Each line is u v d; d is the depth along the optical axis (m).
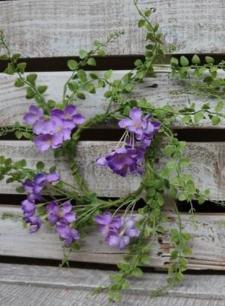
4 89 1.04
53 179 0.99
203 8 0.95
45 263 1.12
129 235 0.97
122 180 1.01
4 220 1.08
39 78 1.02
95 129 1.07
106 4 0.99
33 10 1.02
